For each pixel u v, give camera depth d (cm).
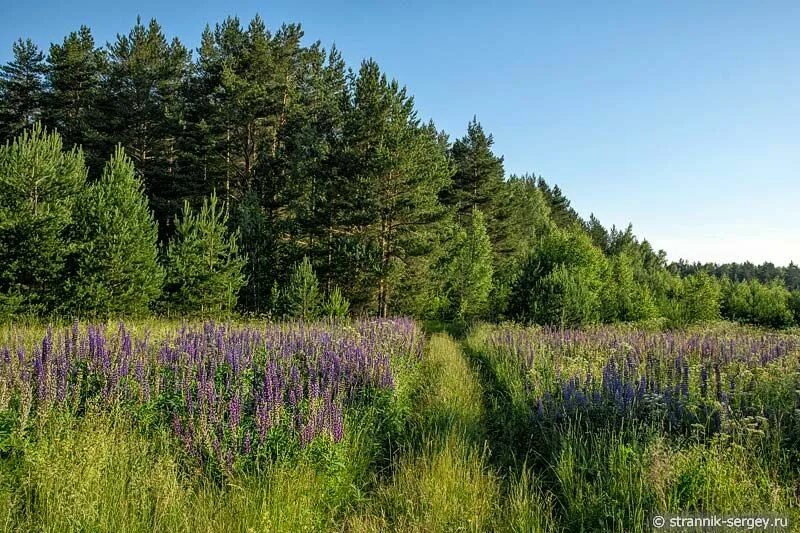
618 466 531
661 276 4434
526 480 524
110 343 798
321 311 2170
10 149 1642
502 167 5100
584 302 2336
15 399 588
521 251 4775
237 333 1034
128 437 550
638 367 948
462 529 451
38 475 446
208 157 3372
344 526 470
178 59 3922
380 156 2570
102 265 1642
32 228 1546
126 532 395
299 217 2786
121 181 1819
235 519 430
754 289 4341
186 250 1973
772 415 631
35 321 1487
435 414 788
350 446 605
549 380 891
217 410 560
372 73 2750
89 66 3797
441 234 3052
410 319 2533
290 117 3828
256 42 3450
